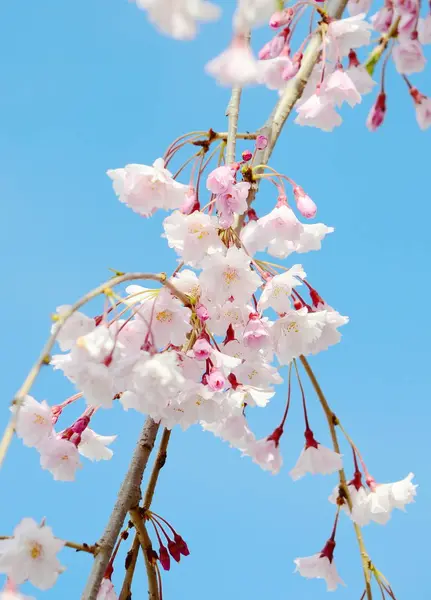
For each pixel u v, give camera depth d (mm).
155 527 3270
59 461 3059
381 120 3420
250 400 3363
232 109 3539
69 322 2824
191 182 3467
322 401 3531
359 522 3469
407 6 3166
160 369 2729
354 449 3572
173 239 3332
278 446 3562
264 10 2637
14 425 2188
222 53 2979
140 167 3182
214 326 3295
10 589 2504
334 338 3402
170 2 2580
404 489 3447
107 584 3221
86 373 2785
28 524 2566
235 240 3363
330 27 3422
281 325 3332
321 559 3602
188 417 3020
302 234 3730
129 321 3078
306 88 3768
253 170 3438
